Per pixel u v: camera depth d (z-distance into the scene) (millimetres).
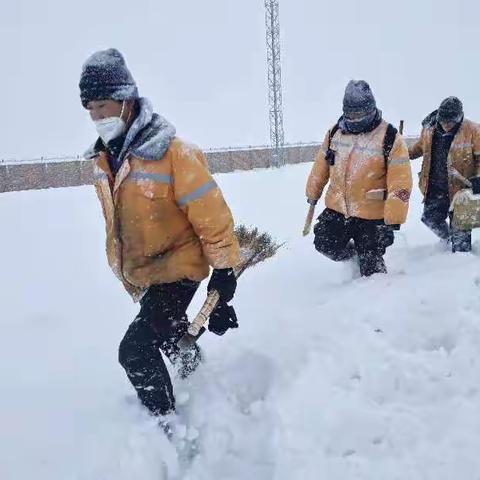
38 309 5090
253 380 3371
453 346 3592
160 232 2932
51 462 2846
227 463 2928
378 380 3307
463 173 5809
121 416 3145
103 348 4102
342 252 4992
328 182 5297
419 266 5098
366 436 2990
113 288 5758
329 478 2801
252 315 4301
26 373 3729
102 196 2982
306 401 3182
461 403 3172
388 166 4629
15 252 7668
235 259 2955
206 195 2857
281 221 9086
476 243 6000
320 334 3617
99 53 2764
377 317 3734
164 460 2896
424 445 2930
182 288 3045
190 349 3135
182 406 3203
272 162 31375
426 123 6051
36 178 23594
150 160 2801
